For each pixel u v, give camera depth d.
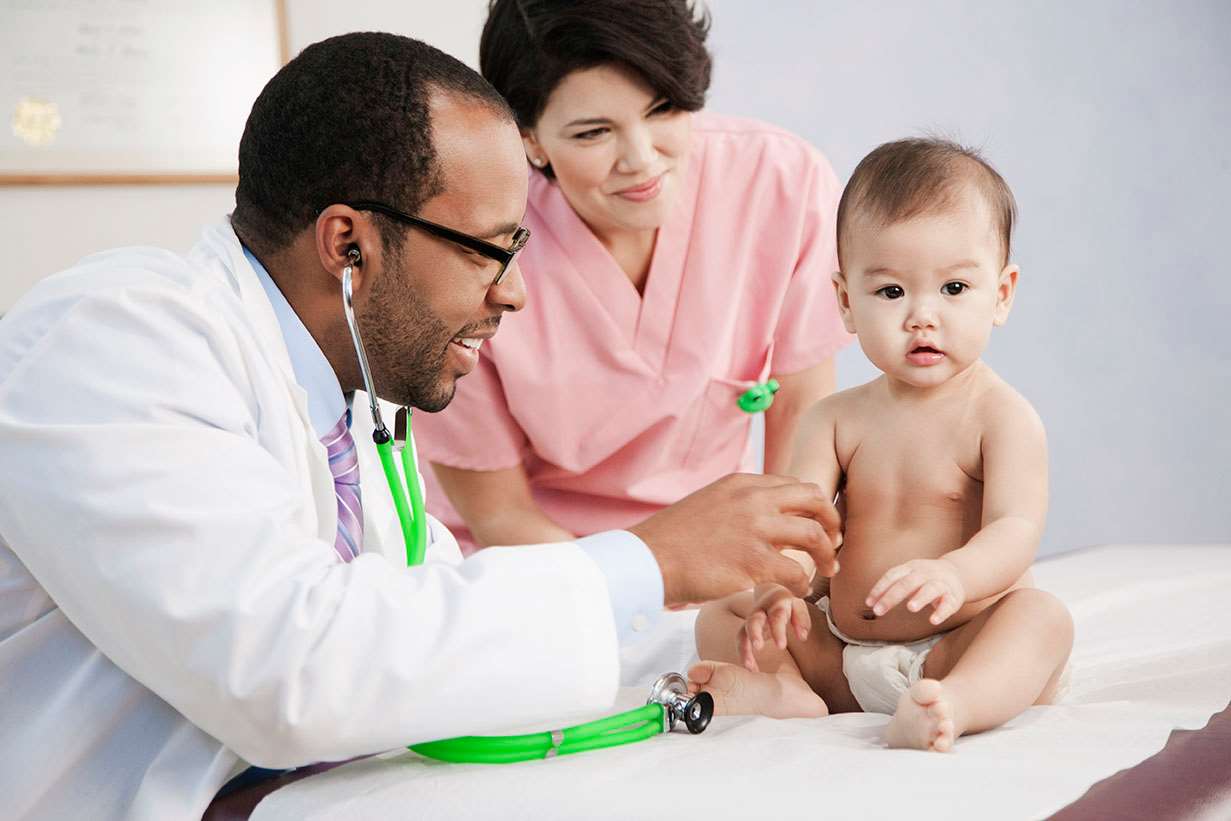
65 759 0.86
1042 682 0.96
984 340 1.08
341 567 0.83
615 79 1.43
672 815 0.71
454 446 1.70
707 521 0.90
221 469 0.83
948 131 2.96
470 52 2.93
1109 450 2.99
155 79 2.78
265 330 0.95
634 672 1.22
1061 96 2.92
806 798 0.72
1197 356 2.94
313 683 0.78
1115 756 0.80
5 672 0.88
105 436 0.82
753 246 1.70
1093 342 2.97
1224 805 0.71
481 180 0.95
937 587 0.94
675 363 1.68
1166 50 2.88
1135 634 1.27
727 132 1.72
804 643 1.12
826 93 2.99
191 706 0.81
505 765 0.86
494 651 0.81
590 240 1.65
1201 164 2.90
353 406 1.07
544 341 1.66
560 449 1.70
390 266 0.95
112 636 0.82
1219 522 2.96
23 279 2.72
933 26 2.95
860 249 1.09
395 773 0.85
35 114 2.71
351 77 0.95
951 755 0.83
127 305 0.87
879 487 1.10
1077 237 2.95
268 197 0.98
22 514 0.83
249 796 0.86
